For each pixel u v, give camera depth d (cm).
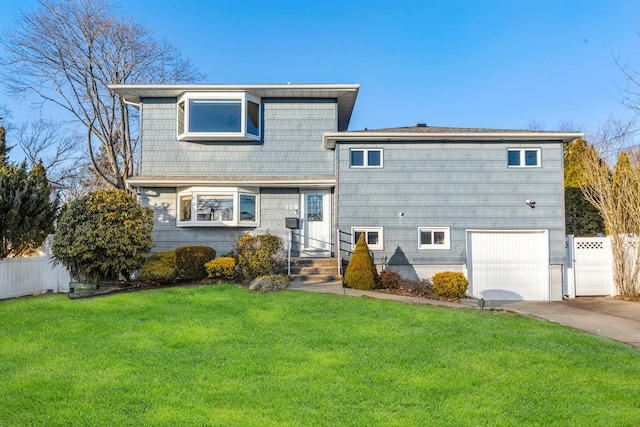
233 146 1470
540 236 1316
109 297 916
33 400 429
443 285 1073
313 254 1445
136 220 1095
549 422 392
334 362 544
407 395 446
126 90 1421
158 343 621
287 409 412
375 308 844
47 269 1134
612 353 595
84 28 1922
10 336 647
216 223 1390
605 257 1333
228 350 589
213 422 385
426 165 1321
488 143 1328
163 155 1458
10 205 1019
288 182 1384
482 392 456
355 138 1316
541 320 854
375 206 1312
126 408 412
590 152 1481
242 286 1051
